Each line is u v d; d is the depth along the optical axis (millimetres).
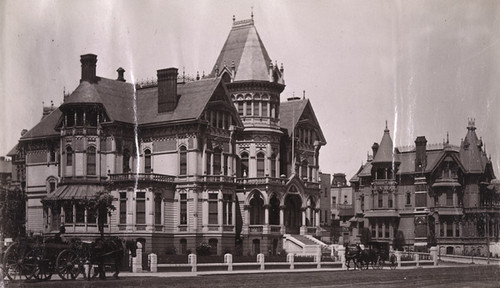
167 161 82000
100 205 70812
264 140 88750
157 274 52156
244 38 91688
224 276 51094
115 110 81688
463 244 103375
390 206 109500
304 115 96375
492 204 104812
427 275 56375
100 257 43438
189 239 79500
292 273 57312
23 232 73188
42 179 84750
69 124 80688
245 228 85312
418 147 107750
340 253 74062
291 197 90250
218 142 83812
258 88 89312
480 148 105875
